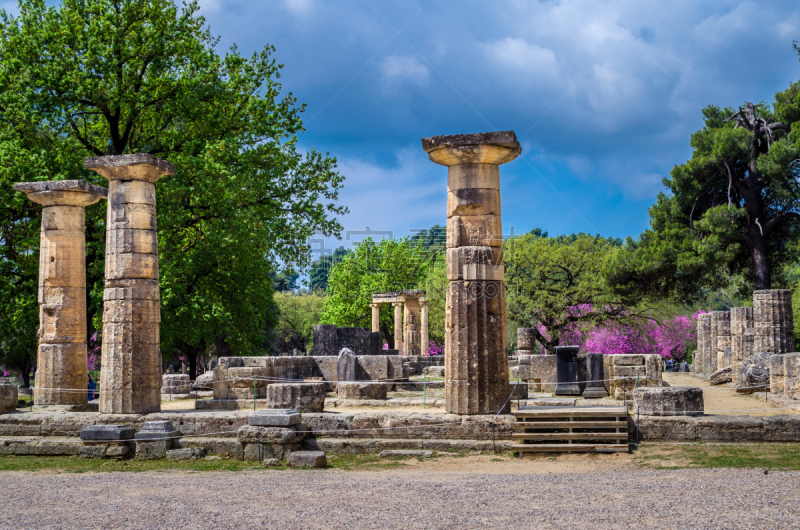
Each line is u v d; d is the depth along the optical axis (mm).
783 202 30750
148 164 13898
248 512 7699
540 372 19359
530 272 43906
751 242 32094
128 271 13828
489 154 12266
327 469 10891
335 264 53438
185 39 26516
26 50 23250
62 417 13562
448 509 7555
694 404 11930
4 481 10531
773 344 23641
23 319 24312
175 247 25688
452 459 11281
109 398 13523
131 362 13586
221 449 12344
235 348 29547
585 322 44375
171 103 24656
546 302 42156
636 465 10312
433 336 52906
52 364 16281
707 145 33031
